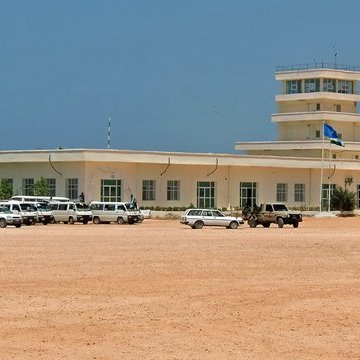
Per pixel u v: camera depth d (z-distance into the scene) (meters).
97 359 27.52
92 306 36.84
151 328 32.38
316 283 45.22
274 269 51.50
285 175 146.88
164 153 132.75
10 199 117.06
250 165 140.75
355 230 99.25
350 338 31.28
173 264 53.28
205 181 138.88
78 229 94.38
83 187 127.00
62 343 29.66
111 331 31.75
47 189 129.62
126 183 130.75
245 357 28.14
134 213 111.81
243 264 54.03
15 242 70.00
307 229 101.19
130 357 27.81
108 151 127.75
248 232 91.50
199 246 67.69
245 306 37.50
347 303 38.56
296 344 30.25
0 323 32.84
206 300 38.91
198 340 30.48
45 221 108.44
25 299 38.44
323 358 28.33
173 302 38.19
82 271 48.97
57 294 40.09
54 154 128.88
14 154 132.62
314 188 149.75
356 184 155.25
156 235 82.62
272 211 106.25
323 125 145.38
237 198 142.00
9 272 48.09
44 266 51.31
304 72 158.00
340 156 157.62
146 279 45.81
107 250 62.81
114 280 45.22
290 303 38.44
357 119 157.88
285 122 160.00
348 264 55.03
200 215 100.88
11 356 27.66
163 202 134.62
